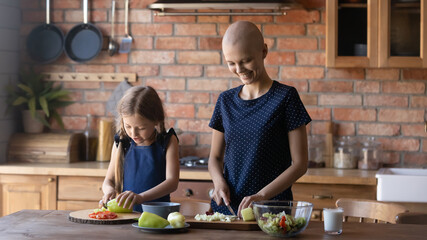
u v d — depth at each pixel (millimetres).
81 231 1789
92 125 4082
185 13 3941
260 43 2109
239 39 2064
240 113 2191
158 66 4047
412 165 3838
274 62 3936
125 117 2242
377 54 3590
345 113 3893
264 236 1744
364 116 3879
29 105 3963
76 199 3582
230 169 2221
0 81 3898
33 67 4125
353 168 3768
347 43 3619
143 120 2238
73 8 4102
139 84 4066
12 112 4051
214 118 2297
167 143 2416
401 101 3848
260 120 2148
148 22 4043
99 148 3945
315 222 1997
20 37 4117
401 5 3570
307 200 3377
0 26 3908
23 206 3633
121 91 4062
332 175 3367
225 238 1708
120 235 1737
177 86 4031
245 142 2174
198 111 4016
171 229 1772
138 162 2418
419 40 3566
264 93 2188
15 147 3904
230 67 2125
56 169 3568
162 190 2195
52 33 4098
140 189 2391
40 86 4090
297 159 2113
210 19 3984
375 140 3875
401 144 3852
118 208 2053
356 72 3877
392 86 3852
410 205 3238
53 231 1789
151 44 4047
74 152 3914
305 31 3906
